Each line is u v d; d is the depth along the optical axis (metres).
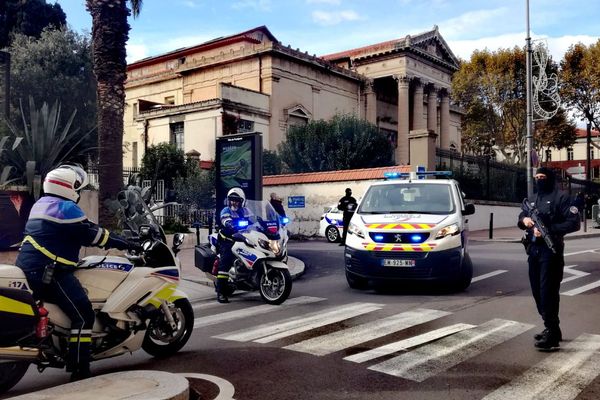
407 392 4.56
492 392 4.54
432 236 8.99
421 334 6.44
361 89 46.59
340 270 12.58
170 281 5.59
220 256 8.91
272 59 38.59
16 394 4.79
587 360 5.39
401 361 5.39
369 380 4.87
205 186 22.97
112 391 4.31
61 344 4.89
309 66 41.66
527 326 6.80
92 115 25.95
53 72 26.67
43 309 4.56
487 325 6.86
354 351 5.77
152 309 5.37
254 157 12.05
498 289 9.55
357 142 31.58
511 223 29.55
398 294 9.25
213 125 35.53
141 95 46.34
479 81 49.97
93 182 16.97
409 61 45.75
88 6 14.34
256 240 8.64
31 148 12.23
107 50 14.03
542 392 4.53
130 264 5.39
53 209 4.76
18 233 10.38
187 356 5.75
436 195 10.19
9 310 4.32
